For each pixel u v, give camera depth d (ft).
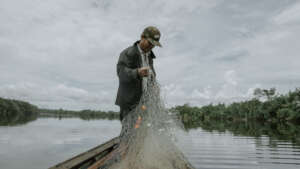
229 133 48.96
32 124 103.50
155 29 9.07
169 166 8.02
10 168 18.60
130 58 9.15
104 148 12.68
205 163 15.69
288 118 209.77
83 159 9.62
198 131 55.21
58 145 33.12
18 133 52.90
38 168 18.66
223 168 14.32
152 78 9.45
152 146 8.24
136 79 8.96
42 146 32.07
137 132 8.47
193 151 20.40
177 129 8.82
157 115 8.75
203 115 347.15
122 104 9.61
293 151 21.88
